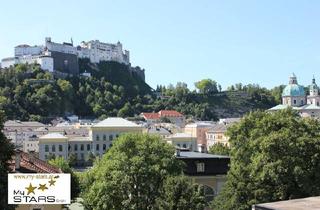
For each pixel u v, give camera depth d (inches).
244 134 3211.1
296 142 2982.3
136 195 2920.8
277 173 2891.2
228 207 2994.6
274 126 3152.1
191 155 3631.9
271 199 2881.4
